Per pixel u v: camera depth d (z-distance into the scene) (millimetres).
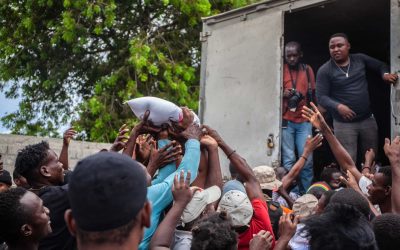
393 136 5035
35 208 2447
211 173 3166
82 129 12688
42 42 12883
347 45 6438
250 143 6086
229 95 6367
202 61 6684
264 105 6027
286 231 2744
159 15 12961
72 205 1478
